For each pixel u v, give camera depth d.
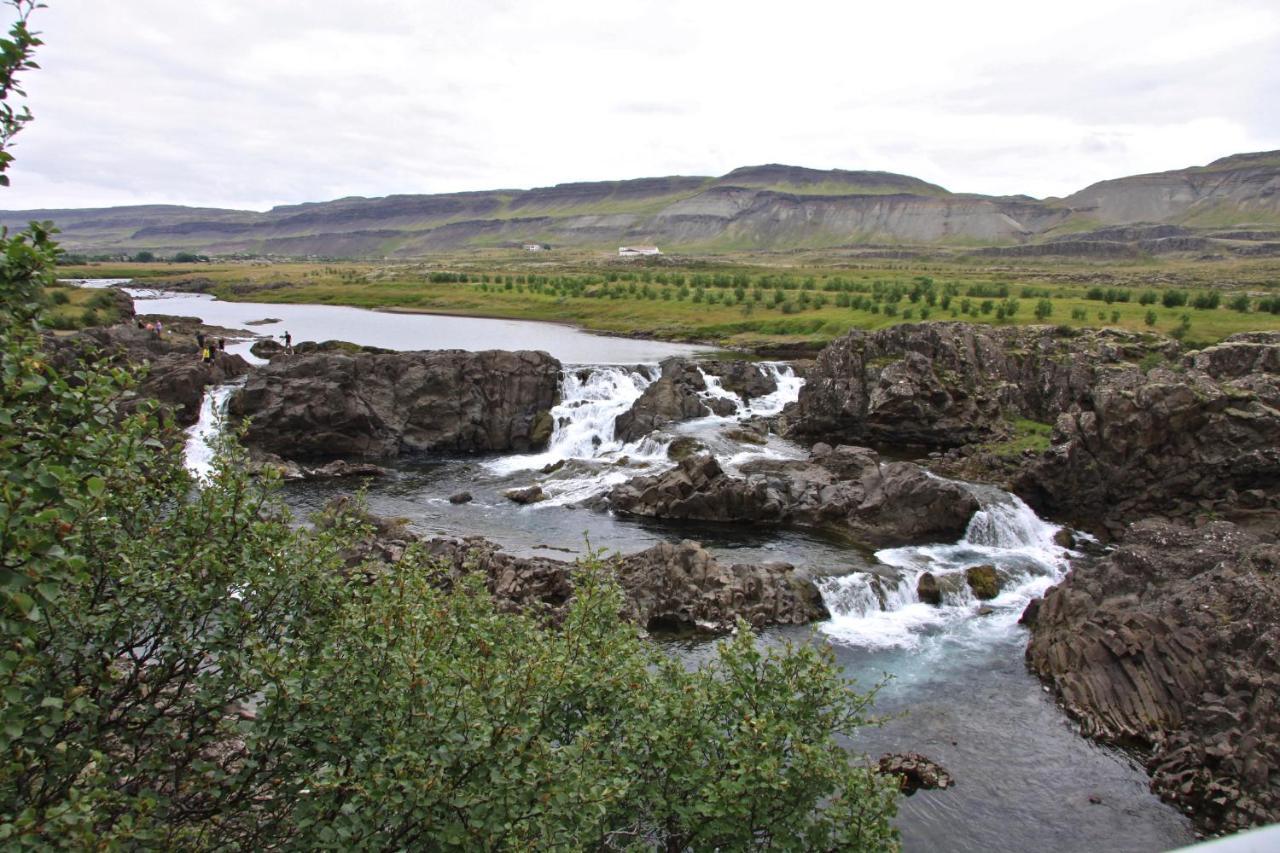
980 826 29.95
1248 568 40.19
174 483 17.20
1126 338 87.69
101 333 95.12
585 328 166.62
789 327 144.75
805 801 18.84
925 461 77.38
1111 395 64.00
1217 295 126.06
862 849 18.41
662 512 62.16
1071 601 43.44
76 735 14.05
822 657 21.11
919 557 55.12
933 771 32.38
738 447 78.88
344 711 15.73
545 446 85.69
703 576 46.91
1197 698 35.62
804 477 65.19
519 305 198.88
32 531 10.77
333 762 15.51
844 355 88.19
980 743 34.88
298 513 61.31
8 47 12.18
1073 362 83.00
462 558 48.91
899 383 83.12
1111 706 36.53
